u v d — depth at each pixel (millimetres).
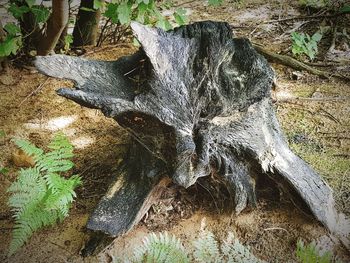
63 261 2352
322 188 2605
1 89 3709
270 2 5566
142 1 3510
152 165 2400
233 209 2566
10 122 3342
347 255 2391
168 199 2656
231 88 2365
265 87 2396
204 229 2551
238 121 2424
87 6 4098
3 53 3424
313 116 3438
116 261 2326
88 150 3092
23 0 3697
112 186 2502
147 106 2203
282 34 4680
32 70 3938
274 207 2670
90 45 4395
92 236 2426
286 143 2756
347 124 3332
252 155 2430
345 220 2578
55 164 2486
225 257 2266
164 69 2260
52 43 3703
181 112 2252
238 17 5168
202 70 2320
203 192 2674
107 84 2297
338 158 3008
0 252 2377
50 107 3525
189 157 2246
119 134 3250
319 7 5176
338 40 4527
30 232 2279
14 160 2934
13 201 2330
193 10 5352
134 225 2457
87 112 3488
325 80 3893
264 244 2463
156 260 2127
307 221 2562
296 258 2387
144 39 2211
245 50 2459
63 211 2318
